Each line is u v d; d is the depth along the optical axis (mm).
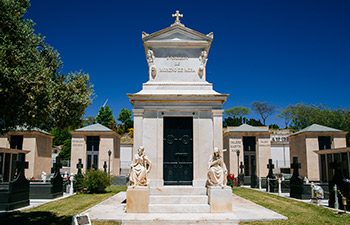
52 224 10398
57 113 10398
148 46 14125
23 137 30281
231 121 84500
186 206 11711
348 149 27109
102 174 22156
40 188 17750
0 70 7816
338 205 13734
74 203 15805
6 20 8758
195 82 13812
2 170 27797
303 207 14211
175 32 14086
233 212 11945
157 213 11555
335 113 51625
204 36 14055
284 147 45531
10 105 8438
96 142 35219
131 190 11695
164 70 14000
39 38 10117
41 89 8672
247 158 36906
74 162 34062
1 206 13273
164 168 13227
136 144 12984
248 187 27938
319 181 30453
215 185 12047
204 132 13273
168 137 13438
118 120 76188
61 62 11188
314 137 33062
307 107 65250
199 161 13086
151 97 13219
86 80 11578
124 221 10469
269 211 12211
